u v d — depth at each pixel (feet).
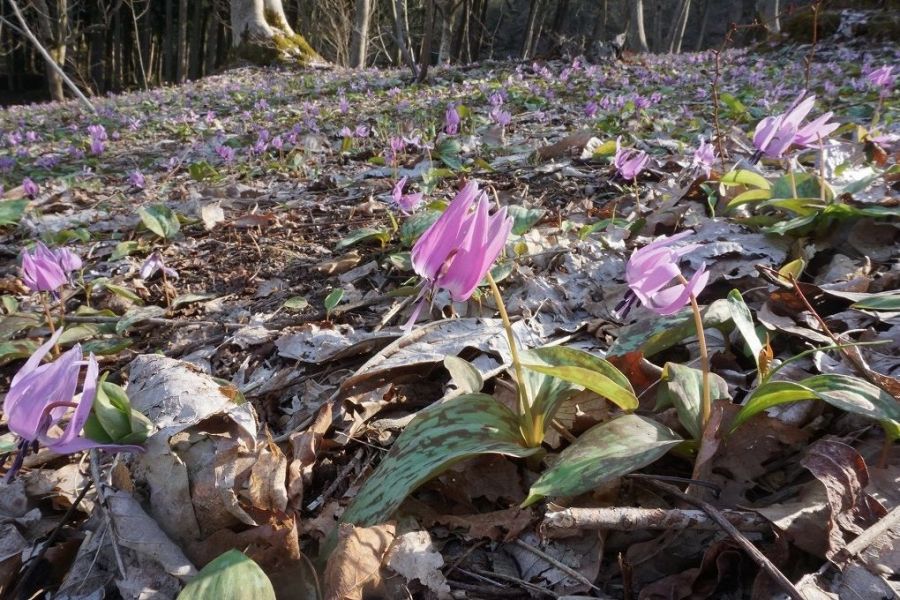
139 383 1.23
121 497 0.96
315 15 20.85
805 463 0.86
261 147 4.40
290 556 0.90
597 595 0.88
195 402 1.13
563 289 1.78
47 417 0.79
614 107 5.17
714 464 1.00
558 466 0.91
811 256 1.72
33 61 26.13
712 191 2.16
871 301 1.29
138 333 2.02
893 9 9.70
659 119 4.62
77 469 1.26
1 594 0.95
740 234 1.90
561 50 10.63
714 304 1.29
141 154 5.70
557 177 3.04
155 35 26.89
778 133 1.64
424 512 1.02
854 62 8.20
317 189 3.51
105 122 7.73
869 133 2.86
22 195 4.01
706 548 0.90
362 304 1.94
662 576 0.88
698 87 6.62
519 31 30.73
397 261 2.06
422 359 1.39
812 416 1.07
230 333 1.92
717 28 30.19
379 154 4.23
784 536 0.82
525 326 1.58
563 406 1.18
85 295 2.40
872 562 0.77
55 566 0.98
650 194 2.54
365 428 1.28
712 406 0.96
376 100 7.41
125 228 3.15
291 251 2.54
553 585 0.90
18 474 1.23
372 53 23.67
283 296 2.15
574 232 2.26
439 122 5.44
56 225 3.36
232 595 0.73
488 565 0.95
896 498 0.89
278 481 1.00
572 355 1.03
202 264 2.53
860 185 1.85
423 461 0.99
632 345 1.32
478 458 1.08
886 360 1.21
